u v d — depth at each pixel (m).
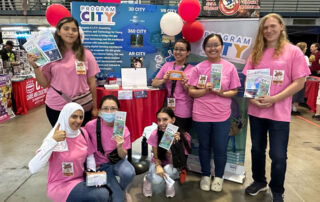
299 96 5.35
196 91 2.13
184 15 2.30
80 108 1.67
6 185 2.39
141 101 2.40
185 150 2.26
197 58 2.54
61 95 1.98
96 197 1.64
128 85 2.57
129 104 2.37
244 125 2.47
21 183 2.43
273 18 1.79
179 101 2.36
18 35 6.97
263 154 2.16
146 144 3.06
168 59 2.65
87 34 2.47
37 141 3.58
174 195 2.23
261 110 1.94
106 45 2.52
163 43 2.60
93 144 1.95
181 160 2.14
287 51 1.81
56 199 1.67
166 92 2.61
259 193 2.28
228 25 2.33
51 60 1.88
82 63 1.97
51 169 1.69
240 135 2.49
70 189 1.64
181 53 2.27
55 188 1.67
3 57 5.38
